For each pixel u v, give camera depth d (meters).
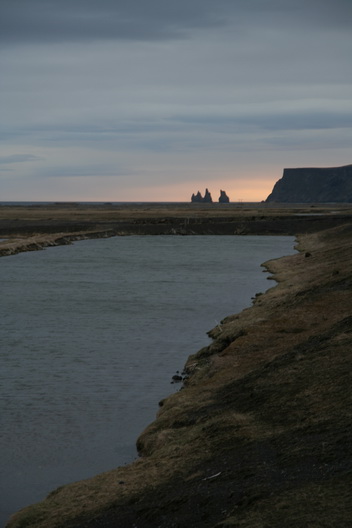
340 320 30.38
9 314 46.66
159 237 144.50
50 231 150.38
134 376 30.36
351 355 23.78
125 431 23.19
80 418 24.61
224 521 13.50
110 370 31.45
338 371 22.19
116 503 16.19
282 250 107.81
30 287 61.81
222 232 152.88
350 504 13.02
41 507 16.78
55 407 25.89
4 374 30.67
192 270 77.12
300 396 20.89
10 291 58.81
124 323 43.47
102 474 18.48
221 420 20.31
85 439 22.45
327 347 25.69
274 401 21.19
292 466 15.78
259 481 15.30
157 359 33.66
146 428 22.72
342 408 18.80
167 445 19.92
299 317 35.50
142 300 53.59
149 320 44.53
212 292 58.31
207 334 39.75
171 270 77.19
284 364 25.20
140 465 18.77
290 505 13.53
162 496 15.98
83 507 16.34
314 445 16.64
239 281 66.19
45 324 43.00
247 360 28.66
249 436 18.55
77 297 55.16
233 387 24.41
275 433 18.41
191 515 14.59
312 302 39.12
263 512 13.50
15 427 23.69
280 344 30.42
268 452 17.12
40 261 88.88
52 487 18.83
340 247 76.62
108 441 22.19
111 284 64.06
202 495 15.33
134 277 70.00
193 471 17.19
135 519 15.15
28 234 143.75
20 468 20.14
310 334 30.58
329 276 47.75
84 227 155.50
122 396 27.25
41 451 21.47
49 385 28.89
